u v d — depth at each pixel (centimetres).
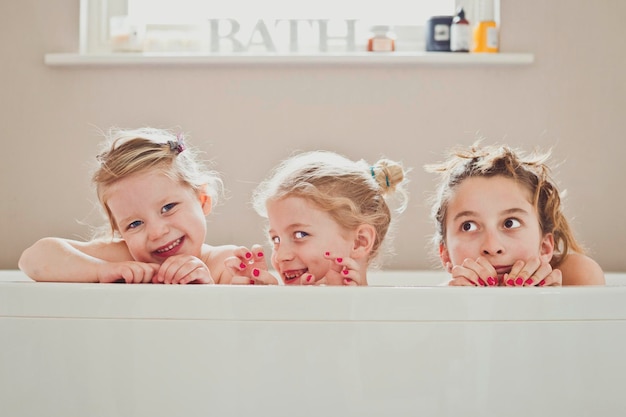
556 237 133
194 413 92
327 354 92
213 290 92
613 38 207
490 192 126
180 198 121
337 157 136
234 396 92
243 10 219
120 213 120
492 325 92
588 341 93
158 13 218
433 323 92
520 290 92
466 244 127
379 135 206
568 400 93
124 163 119
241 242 205
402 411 91
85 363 93
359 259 130
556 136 207
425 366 92
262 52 209
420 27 217
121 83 207
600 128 207
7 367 95
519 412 92
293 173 129
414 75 205
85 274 111
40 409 94
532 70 206
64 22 208
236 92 206
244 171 206
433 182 205
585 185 207
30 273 113
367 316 92
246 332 92
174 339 92
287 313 92
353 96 206
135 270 109
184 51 215
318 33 212
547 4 206
